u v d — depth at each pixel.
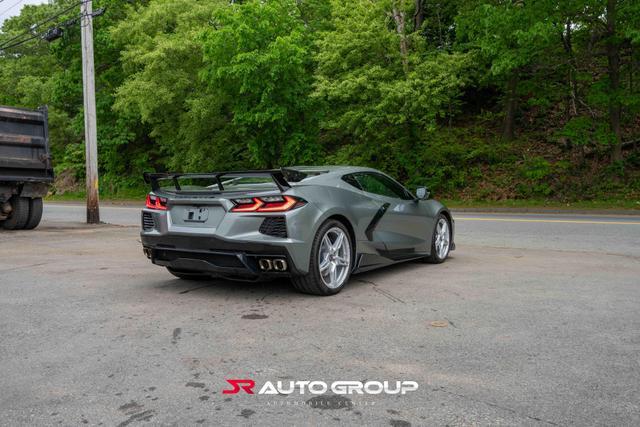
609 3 17.61
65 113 37.28
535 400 2.58
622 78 21.19
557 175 20.95
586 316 4.14
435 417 2.41
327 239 4.94
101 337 3.64
